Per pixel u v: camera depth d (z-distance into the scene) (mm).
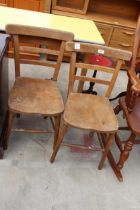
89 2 3027
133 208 1516
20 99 1489
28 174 1565
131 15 3172
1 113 1624
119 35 2975
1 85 1509
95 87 2678
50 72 2781
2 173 1531
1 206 1360
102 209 1467
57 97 1598
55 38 1551
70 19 2025
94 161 1773
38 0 2557
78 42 1568
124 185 1648
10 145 1732
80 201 1483
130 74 1482
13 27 1473
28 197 1438
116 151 1906
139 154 1938
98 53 1543
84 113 1515
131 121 1513
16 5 2568
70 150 1812
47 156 1723
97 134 2006
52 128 1884
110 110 1604
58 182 1563
